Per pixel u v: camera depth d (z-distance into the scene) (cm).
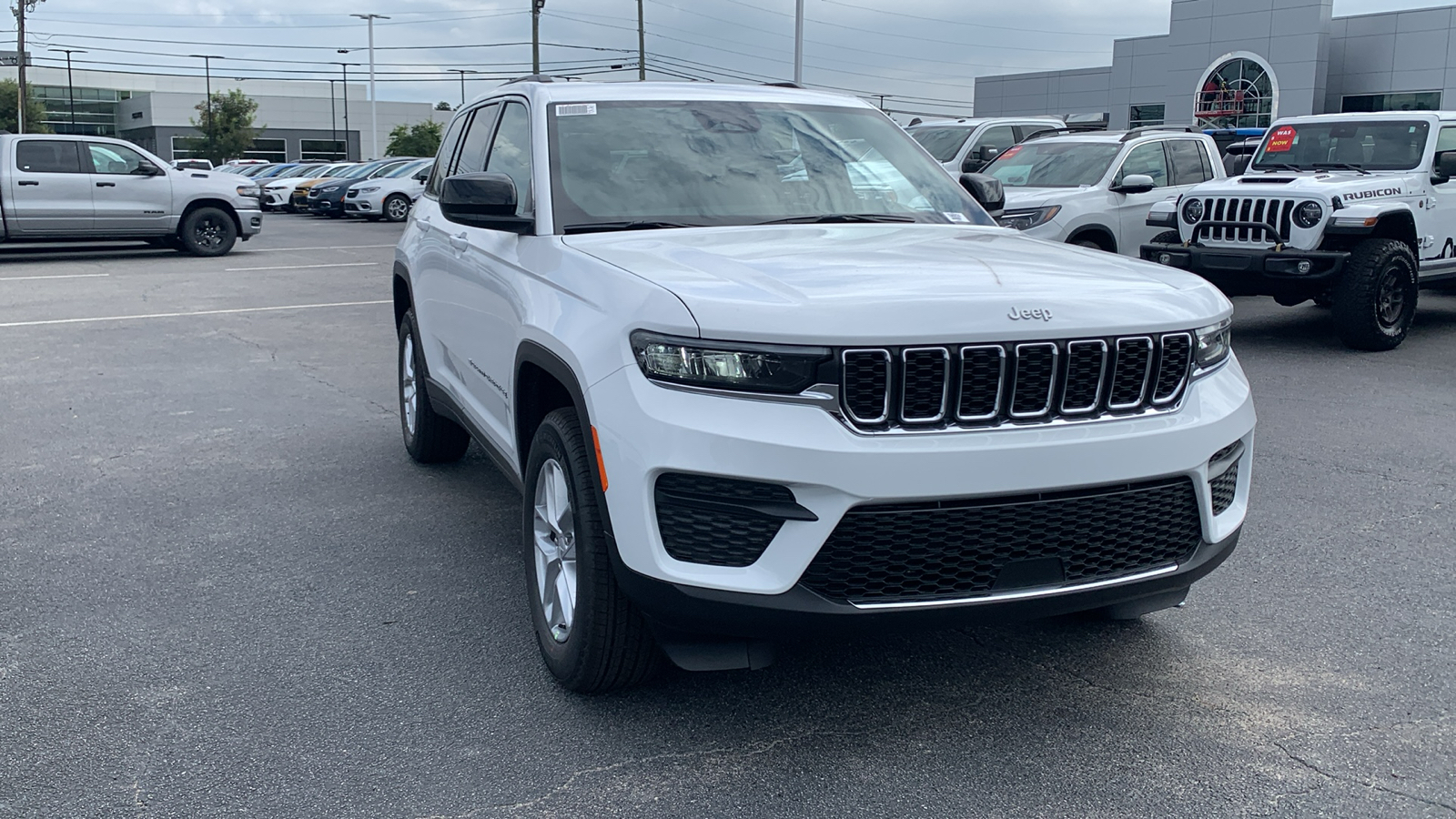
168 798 283
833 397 272
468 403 471
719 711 329
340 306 1262
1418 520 506
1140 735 314
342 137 9769
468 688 344
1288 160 1082
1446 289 1374
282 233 2584
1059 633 383
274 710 329
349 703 334
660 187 403
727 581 278
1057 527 288
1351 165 1036
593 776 293
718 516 279
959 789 287
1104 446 286
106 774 294
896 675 351
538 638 354
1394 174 988
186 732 316
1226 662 361
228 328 1097
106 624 392
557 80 461
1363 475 578
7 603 411
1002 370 280
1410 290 938
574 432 321
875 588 280
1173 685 344
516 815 276
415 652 370
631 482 285
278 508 527
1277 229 927
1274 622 391
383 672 355
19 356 941
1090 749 306
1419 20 3462
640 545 286
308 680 349
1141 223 1130
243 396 783
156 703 334
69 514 517
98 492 552
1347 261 913
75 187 1778
